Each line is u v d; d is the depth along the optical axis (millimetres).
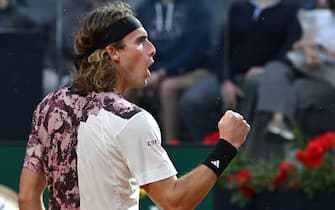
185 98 21281
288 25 21328
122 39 9836
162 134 21188
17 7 21125
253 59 21297
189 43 21359
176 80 21312
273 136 20703
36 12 21172
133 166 9469
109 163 9508
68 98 9820
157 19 21484
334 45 21203
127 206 9625
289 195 18000
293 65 21188
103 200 9531
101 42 9836
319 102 21000
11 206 19062
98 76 9750
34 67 20906
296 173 18047
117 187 9539
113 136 9492
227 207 18469
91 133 9570
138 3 21625
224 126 9734
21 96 20844
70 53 20969
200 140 21172
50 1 21125
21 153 20094
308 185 17875
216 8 21578
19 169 20078
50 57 20984
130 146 9453
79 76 9844
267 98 21000
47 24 21078
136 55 9867
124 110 9602
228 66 21375
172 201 9391
